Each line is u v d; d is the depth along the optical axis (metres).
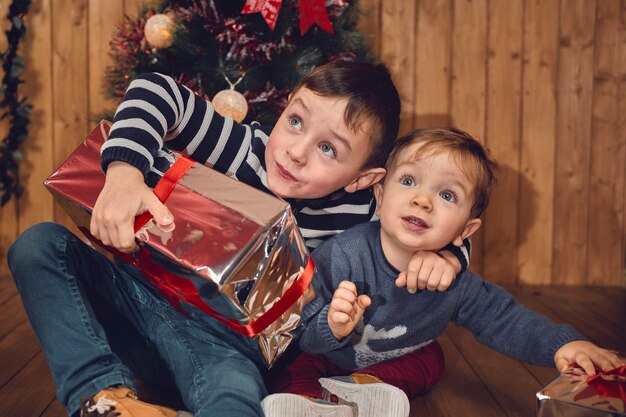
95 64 2.62
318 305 1.23
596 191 2.75
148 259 1.10
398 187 1.30
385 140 1.33
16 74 2.54
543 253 2.76
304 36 2.06
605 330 2.08
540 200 2.74
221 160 1.36
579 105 2.72
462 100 2.71
